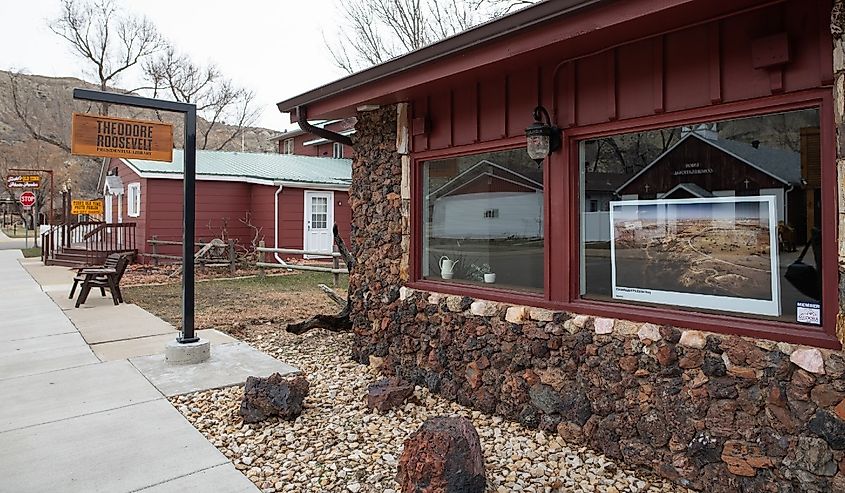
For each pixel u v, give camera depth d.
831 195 2.48
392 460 3.26
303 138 25.47
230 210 15.80
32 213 31.66
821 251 2.54
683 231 3.10
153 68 35.38
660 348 3.03
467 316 4.23
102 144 5.02
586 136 3.49
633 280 3.33
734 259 2.89
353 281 5.52
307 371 5.12
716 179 2.96
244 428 3.72
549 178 3.69
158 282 12.08
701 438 2.85
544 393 3.64
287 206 15.73
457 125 4.36
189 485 2.92
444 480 2.62
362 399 4.35
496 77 3.99
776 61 2.58
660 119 3.09
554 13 2.90
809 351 2.49
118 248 15.82
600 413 3.33
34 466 3.11
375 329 5.21
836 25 2.36
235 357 5.46
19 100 41.62
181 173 14.87
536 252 3.85
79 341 6.21
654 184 3.22
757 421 2.67
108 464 3.15
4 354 5.61
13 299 9.44
